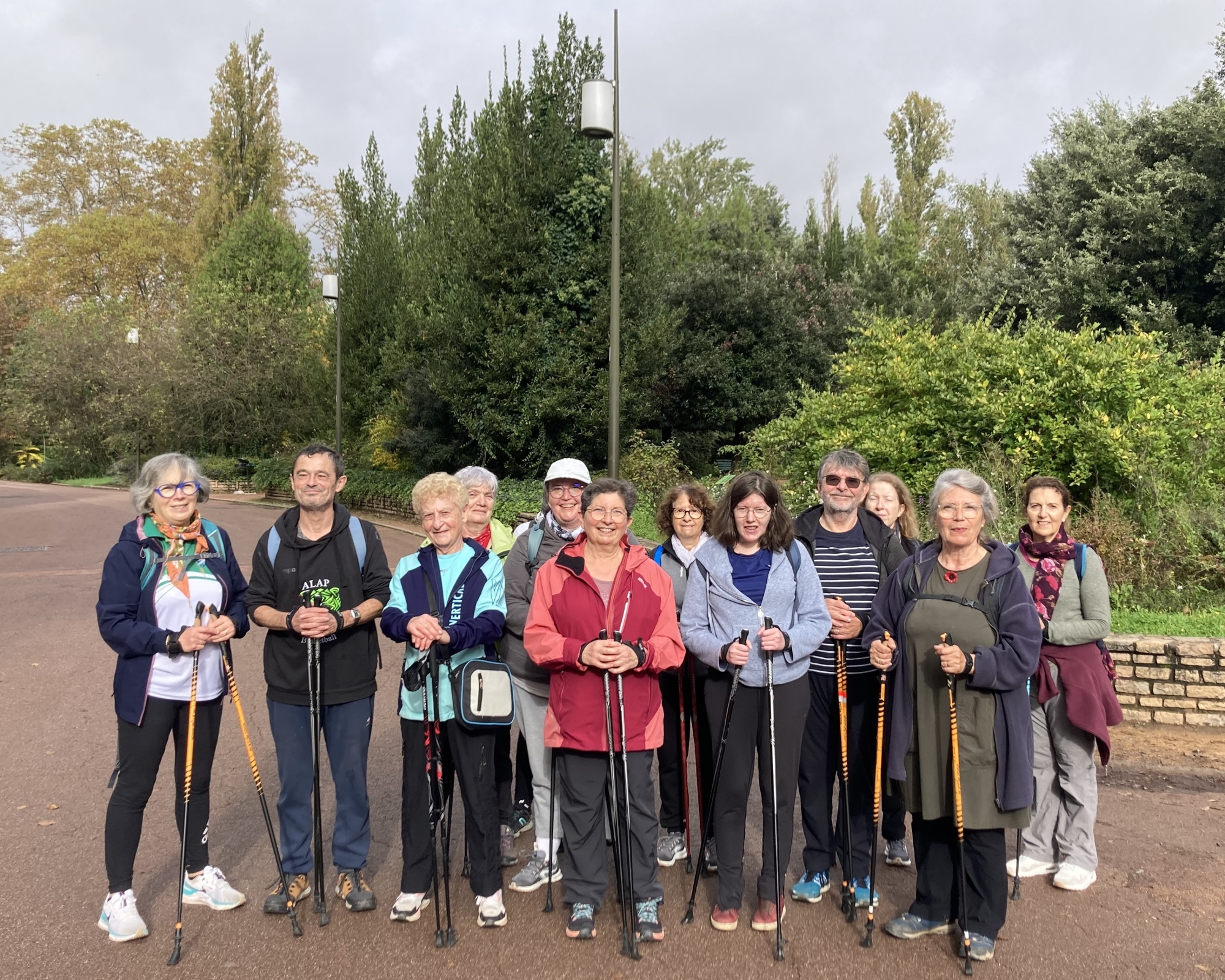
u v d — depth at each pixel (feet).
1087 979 10.50
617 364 33.71
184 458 12.14
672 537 14.49
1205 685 18.86
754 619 12.21
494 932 11.73
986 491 11.50
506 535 16.60
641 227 55.67
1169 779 16.57
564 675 11.87
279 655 12.19
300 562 12.24
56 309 145.28
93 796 15.89
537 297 54.65
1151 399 27.27
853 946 11.37
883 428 31.35
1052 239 56.75
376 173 83.56
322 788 16.85
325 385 86.07
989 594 11.30
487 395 55.52
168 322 118.62
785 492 34.83
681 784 13.97
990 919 10.93
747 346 69.72
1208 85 53.78
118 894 11.41
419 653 12.10
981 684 10.73
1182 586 24.20
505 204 53.78
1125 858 13.65
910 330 34.94
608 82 33.04
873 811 11.95
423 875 12.01
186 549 12.04
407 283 75.56
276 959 10.98
